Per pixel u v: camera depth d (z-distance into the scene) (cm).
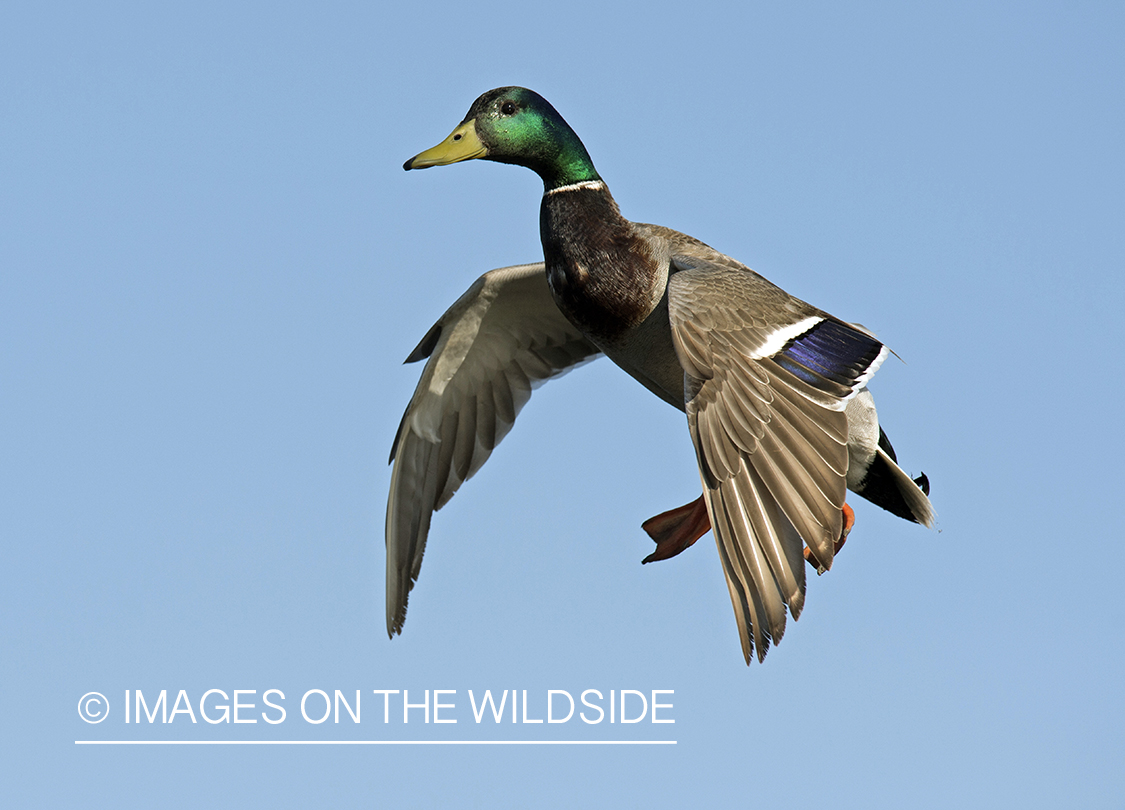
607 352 1105
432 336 1212
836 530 876
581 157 1090
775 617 852
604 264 1062
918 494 1092
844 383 927
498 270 1165
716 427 898
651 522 1161
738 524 876
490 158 1084
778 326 945
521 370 1252
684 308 938
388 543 1211
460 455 1240
